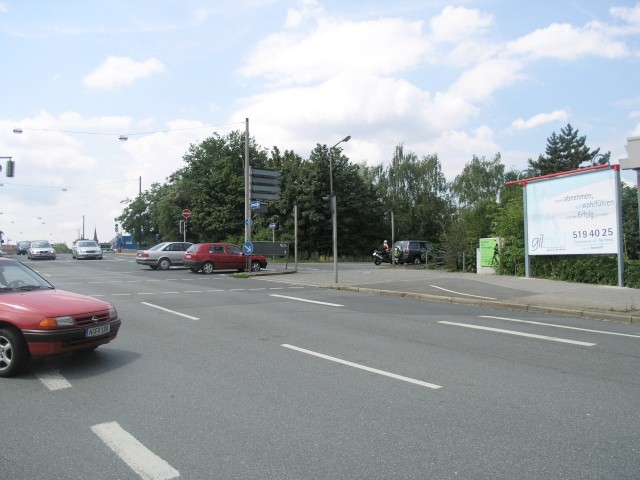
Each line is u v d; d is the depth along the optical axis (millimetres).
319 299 14359
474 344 8242
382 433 4414
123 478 3596
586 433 4422
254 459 3889
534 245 18953
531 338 8797
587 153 60531
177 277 22438
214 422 4676
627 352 7707
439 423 4664
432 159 59781
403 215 56250
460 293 14914
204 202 52094
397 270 26156
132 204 64812
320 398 5387
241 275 22062
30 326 6125
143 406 5125
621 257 16125
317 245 48594
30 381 6027
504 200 28391
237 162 54844
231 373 6371
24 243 57312
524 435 4379
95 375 6277
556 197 18125
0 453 4016
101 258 41844
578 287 15969
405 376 6270
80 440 4266
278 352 7566
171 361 6988
